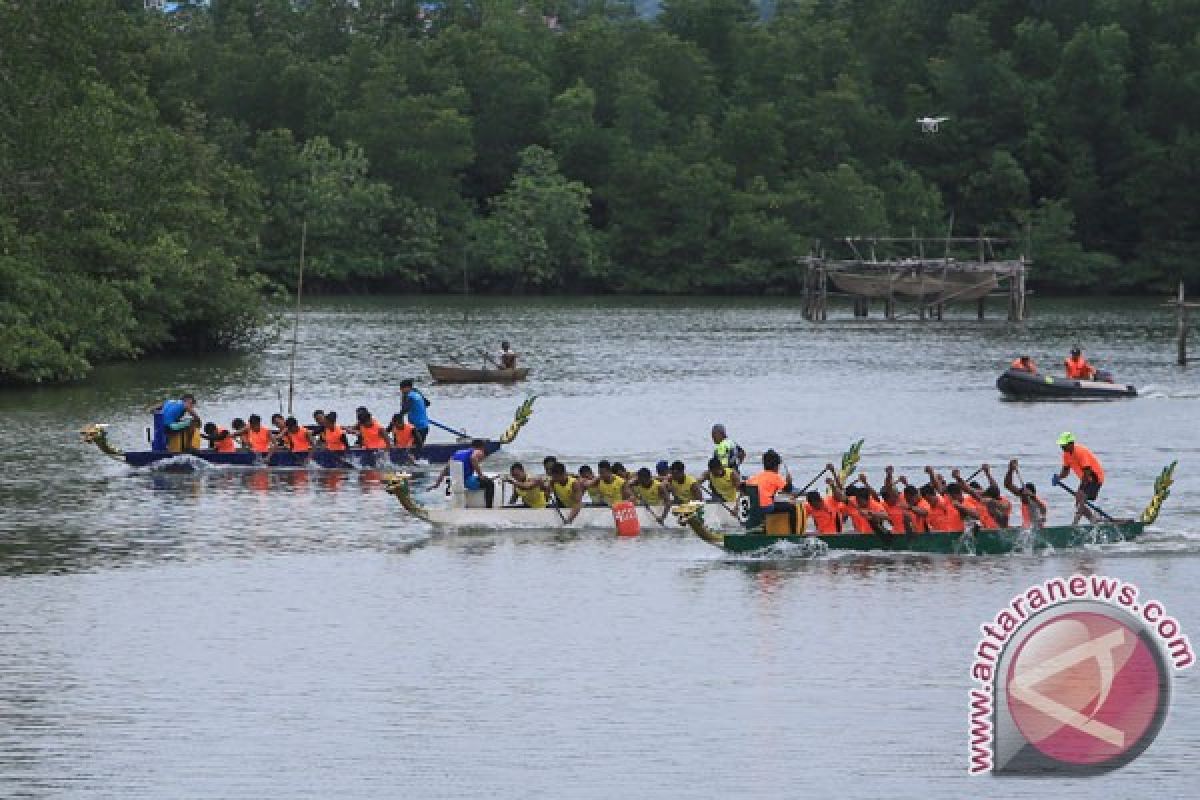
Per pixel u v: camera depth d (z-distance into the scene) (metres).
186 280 183.62
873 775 53.03
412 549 83.12
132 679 61.91
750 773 53.03
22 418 134.62
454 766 53.62
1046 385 152.50
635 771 53.28
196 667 63.28
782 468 106.75
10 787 51.84
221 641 66.62
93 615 70.44
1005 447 121.12
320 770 53.34
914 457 116.12
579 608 71.44
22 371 155.25
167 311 188.38
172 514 92.38
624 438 125.50
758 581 75.81
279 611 71.19
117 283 173.75
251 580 76.62
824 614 70.12
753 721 57.41
